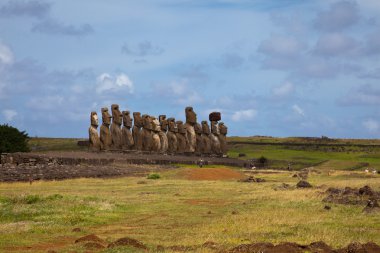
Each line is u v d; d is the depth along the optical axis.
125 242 27.23
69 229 34.00
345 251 24.73
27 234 31.92
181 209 44.31
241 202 48.88
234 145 182.00
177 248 26.88
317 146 177.50
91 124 103.12
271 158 150.75
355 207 41.97
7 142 113.00
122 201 48.78
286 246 25.48
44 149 158.00
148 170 86.31
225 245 27.52
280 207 43.34
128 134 107.75
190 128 120.81
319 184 64.69
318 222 35.06
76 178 72.38
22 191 55.03
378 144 184.00
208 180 77.75
